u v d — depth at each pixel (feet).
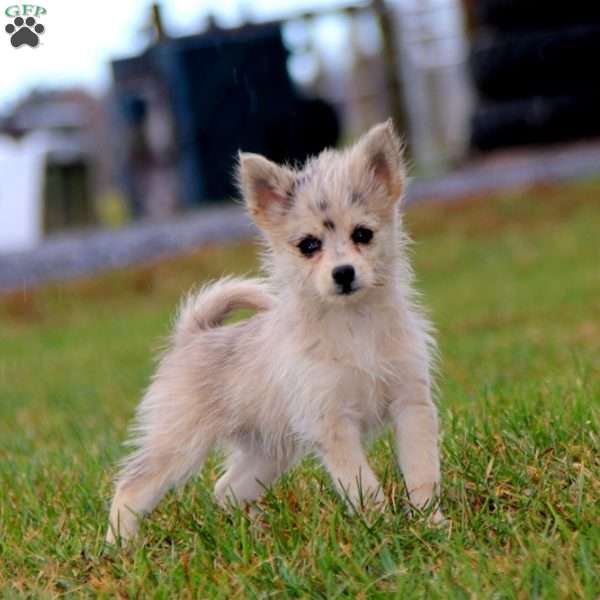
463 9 118.01
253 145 114.42
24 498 28.63
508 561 20.29
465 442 26.81
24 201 121.80
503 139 114.83
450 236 95.76
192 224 104.32
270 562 21.66
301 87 116.67
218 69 113.80
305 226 25.54
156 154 117.39
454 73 121.39
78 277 97.66
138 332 77.25
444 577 19.75
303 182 26.16
